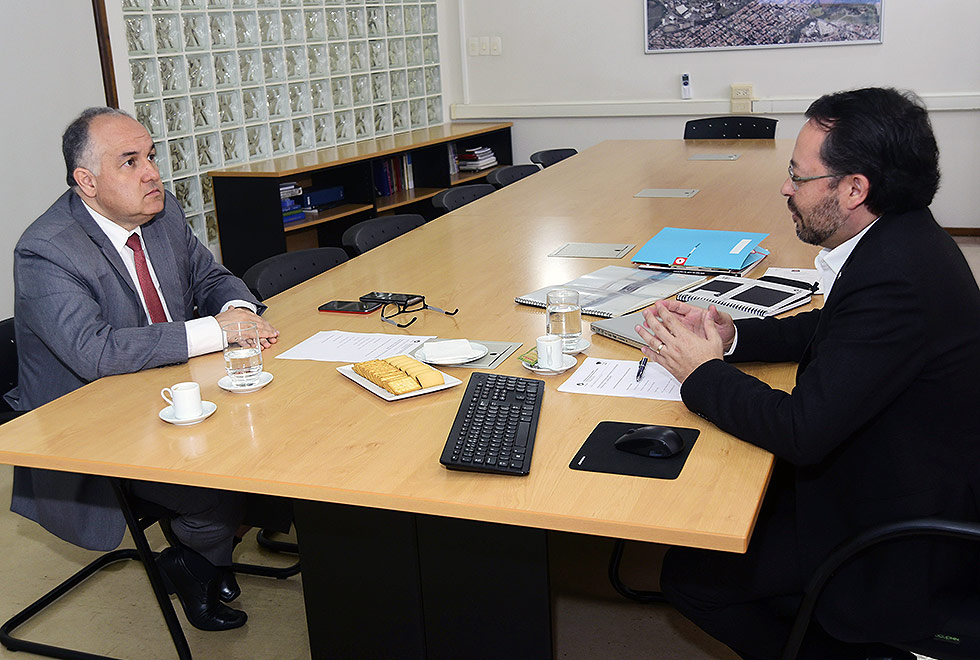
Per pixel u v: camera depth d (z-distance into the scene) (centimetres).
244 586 270
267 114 541
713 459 153
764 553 172
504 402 174
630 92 699
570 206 378
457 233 339
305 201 548
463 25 725
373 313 244
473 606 183
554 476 150
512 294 254
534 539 174
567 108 711
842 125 152
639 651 231
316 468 157
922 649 159
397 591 187
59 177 459
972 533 139
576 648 234
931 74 614
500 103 734
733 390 160
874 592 155
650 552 278
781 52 648
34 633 251
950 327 149
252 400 190
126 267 232
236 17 520
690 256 272
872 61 626
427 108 714
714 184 403
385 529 183
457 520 177
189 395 178
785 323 197
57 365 223
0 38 426
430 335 223
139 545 207
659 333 174
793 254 281
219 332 218
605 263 283
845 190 155
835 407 147
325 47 580
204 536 236
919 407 153
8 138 435
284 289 287
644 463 152
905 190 150
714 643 234
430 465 156
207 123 510
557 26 703
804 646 177
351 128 613
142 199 228
